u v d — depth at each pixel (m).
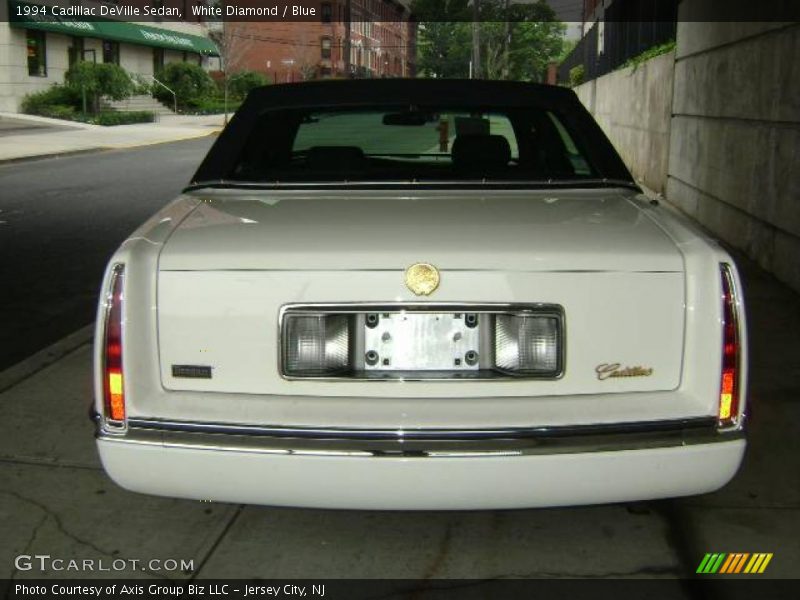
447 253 2.69
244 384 2.68
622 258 2.69
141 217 11.77
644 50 16.56
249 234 2.86
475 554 3.19
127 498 3.60
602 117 22.52
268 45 67.44
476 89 4.03
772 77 7.52
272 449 2.59
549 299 2.66
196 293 2.67
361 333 2.69
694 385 2.68
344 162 3.96
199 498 2.72
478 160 3.85
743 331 2.71
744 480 3.76
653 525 3.39
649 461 2.62
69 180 16.80
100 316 2.70
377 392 2.66
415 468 2.57
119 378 2.66
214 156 3.73
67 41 37.78
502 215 3.11
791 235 7.00
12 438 4.17
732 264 2.73
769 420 4.38
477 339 2.69
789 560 3.16
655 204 3.43
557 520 3.43
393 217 3.07
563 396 2.67
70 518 3.43
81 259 8.80
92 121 34.72
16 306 6.95
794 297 6.75
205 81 46.72
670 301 2.68
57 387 4.88
